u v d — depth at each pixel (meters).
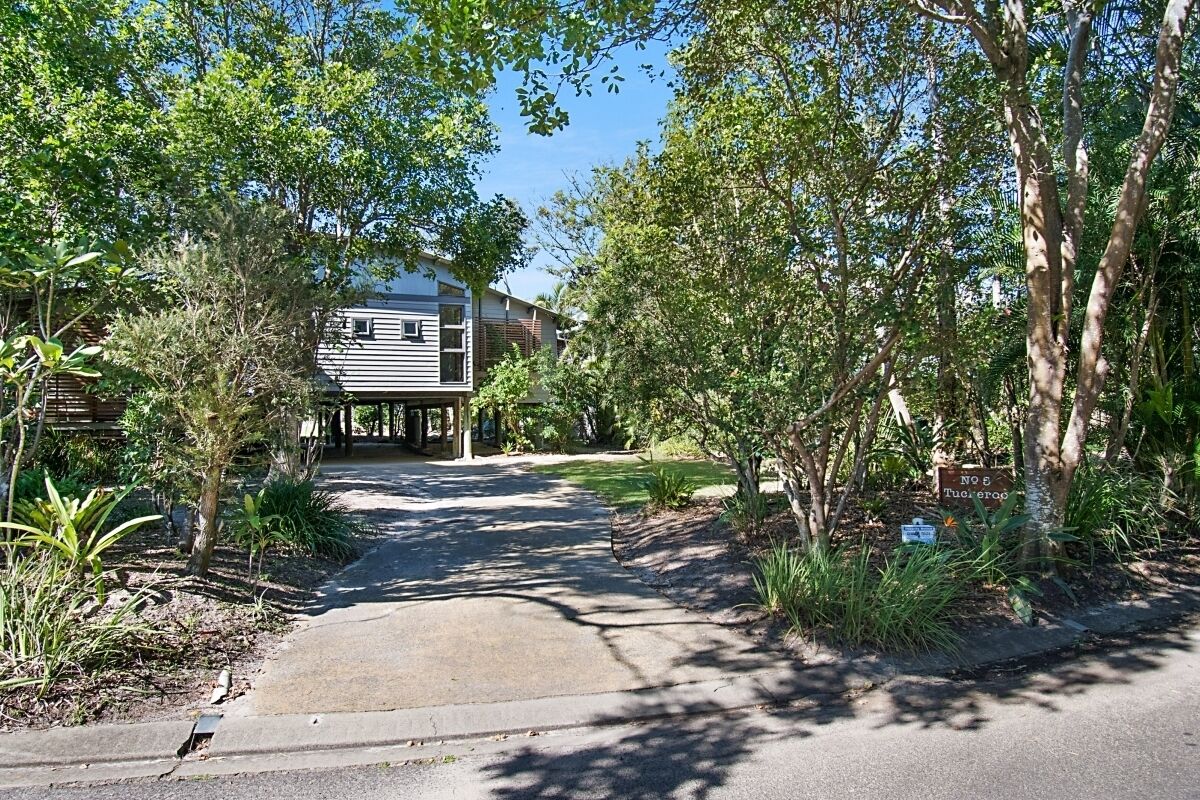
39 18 9.33
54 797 3.20
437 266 21.45
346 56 12.23
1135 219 6.06
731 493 11.23
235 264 5.77
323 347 14.95
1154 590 6.23
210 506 5.93
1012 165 6.65
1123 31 7.77
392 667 4.62
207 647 4.70
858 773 3.43
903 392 6.64
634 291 6.75
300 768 3.49
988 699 4.32
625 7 5.23
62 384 15.23
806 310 6.15
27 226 8.38
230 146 9.80
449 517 10.33
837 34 6.32
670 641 5.13
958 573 5.98
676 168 6.57
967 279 6.51
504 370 23.11
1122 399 8.35
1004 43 6.01
